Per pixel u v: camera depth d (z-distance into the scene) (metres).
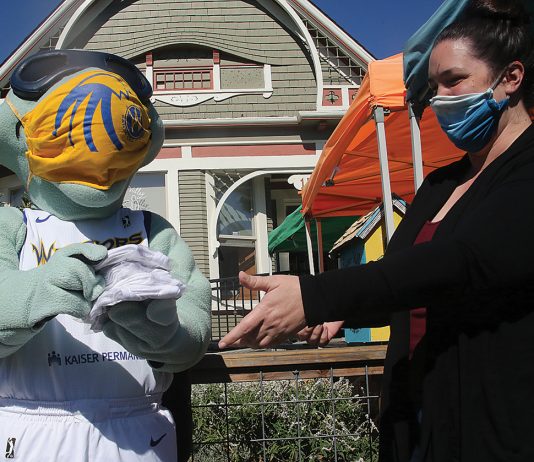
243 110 9.45
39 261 1.74
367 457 3.22
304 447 3.27
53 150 1.76
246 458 3.27
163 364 1.65
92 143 1.74
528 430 1.19
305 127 9.35
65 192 1.78
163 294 1.38
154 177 9.11
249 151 9.22
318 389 3.48
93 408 1.65
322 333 1.88
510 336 1.24
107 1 9.54
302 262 11.24
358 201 8.26
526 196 1.24
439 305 1.39
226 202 9.34
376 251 5.25
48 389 1.63
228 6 9.66
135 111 1.83
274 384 3.58
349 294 1.21
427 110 4.86
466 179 1.63
